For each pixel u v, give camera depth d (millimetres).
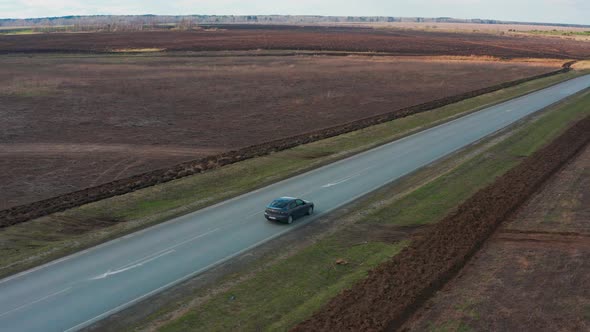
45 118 57531
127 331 18094
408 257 23828
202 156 43375
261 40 173875
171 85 81938
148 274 22359
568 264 23047
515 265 23156
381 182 35656
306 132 52781
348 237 26547
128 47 147750
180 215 29594
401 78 93812
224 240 26047
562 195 32219
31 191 34156
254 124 56625
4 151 44219
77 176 37500
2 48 145000
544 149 43312
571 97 71312
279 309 19594
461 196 32719
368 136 50062
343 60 123500
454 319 18859
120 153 44062
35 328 18250
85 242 25547
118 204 31219
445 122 57094
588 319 18750
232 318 18922
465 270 22844
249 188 34562
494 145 45406
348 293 20609
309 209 29766
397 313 19125
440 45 177250
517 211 29922
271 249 24984
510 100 70938
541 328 18281
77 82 83188
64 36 199125
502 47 177000
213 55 130125
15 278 21875
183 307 19688
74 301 20094
